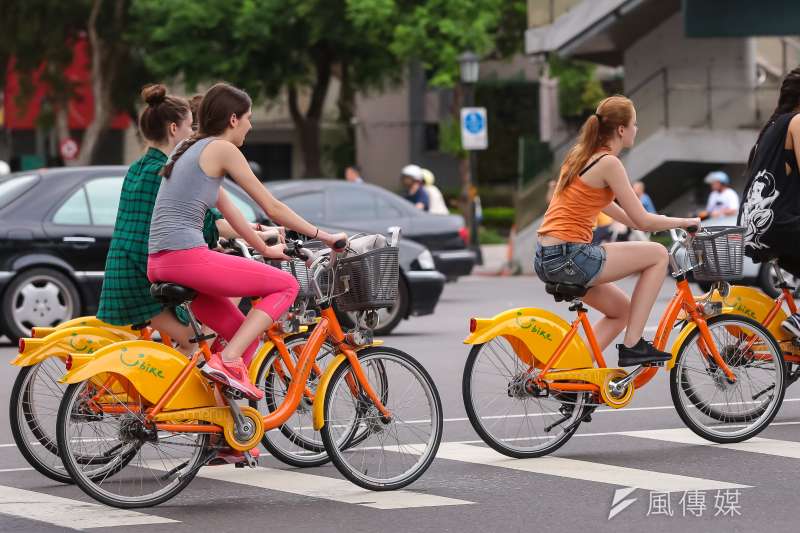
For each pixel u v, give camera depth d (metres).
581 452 21.69
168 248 18.23
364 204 47.75
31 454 19.89
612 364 26.97
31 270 36.12
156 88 19.55
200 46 103.00
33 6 114.25
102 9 113.56
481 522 17.19
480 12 91.38
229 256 18.48
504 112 131.25
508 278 69.75
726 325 22.47
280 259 18.92
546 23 75.62
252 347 19.02
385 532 16.72
